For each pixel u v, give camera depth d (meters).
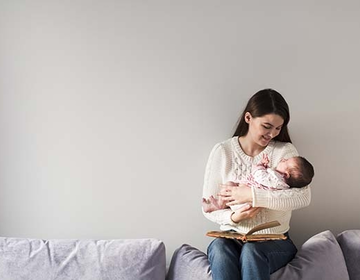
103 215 2.42
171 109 2.38
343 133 2.41
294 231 2.45
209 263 2.14
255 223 2.18
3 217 2.40
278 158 2.24
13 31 2.33
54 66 2.35
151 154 2.40
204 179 2.30
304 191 2.11
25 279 2.08
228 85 2.38
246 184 2.18
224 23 2.35
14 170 2.38
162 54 2.36
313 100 2.39
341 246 2.26
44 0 2.32
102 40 2.34
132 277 2.11
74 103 2.37
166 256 2.44
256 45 2.37
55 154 2.38
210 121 2.39
